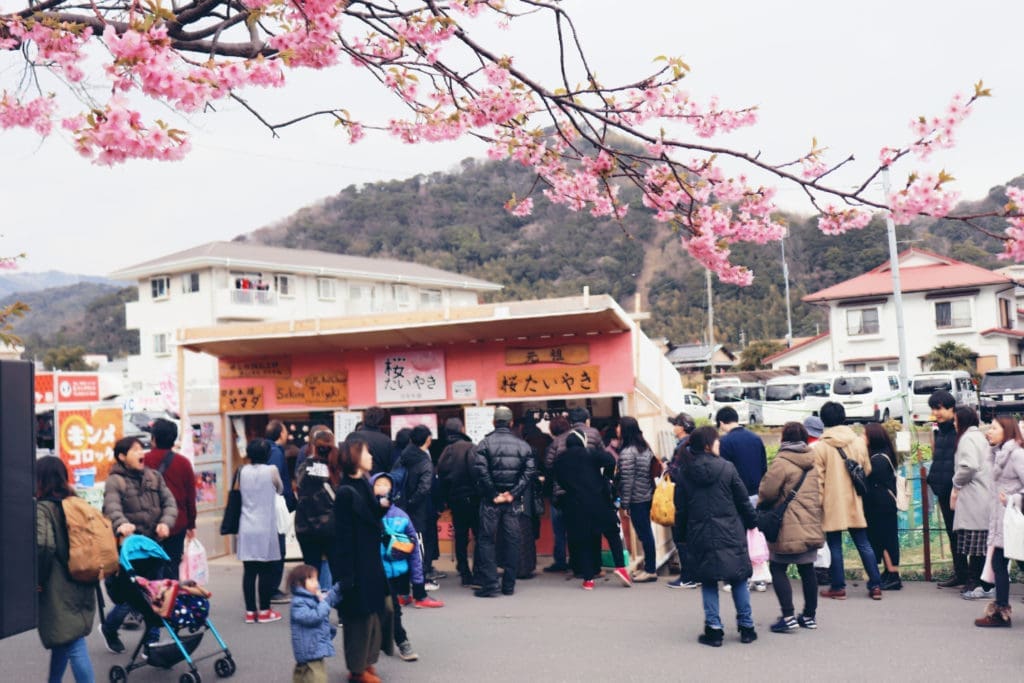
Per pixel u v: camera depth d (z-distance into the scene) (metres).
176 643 6.19
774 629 7.16
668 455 12.27
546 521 11.55
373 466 8.63
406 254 105.75
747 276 5.39
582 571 9.49
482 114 5.07
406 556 6.66
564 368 10.77
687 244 5.37
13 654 7.31
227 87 3.96
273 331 11.23
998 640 6.68
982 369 45.44
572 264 104.12
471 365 11.18
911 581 9.34
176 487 8.02
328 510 7.08
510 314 10.22
